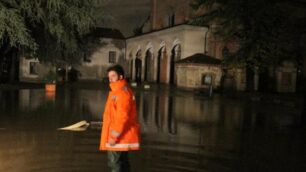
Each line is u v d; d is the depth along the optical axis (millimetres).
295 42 31250
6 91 27312
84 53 52250
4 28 21906
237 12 28172
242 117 17688
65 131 11750
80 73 54625
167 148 9883
